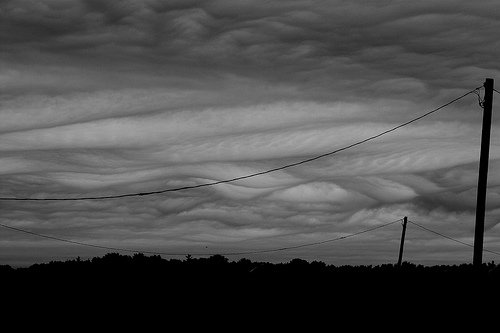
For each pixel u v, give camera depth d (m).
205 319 40.38
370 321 37.00
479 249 27.38
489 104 27.16
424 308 38.03
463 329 30.19
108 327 36.62
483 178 27.17
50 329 35.44
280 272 61.91
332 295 48.31
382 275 53.59
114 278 57.28
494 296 30.25
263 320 39.66
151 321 39.44
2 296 48.25
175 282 56.22
